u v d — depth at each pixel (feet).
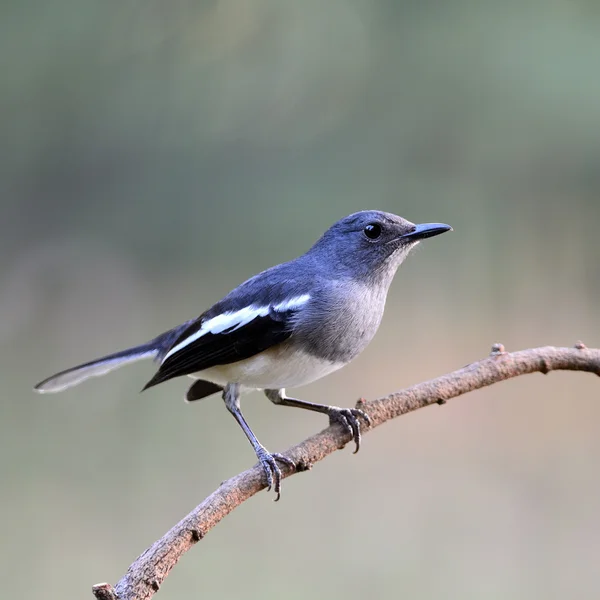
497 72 45.83
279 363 21.89
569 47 45.01
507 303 50.01
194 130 50.06
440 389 17.52
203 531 14.49
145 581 13.64
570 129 45.75
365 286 22.24
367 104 48.75
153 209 50.67
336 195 49.19
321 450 17.61
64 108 49.01
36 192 50.75
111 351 47.44
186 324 25.17
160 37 49.26
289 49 49.65
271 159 50.14
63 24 47.44
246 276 49.88
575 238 49.01
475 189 48.83
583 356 17.42
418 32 47.09
